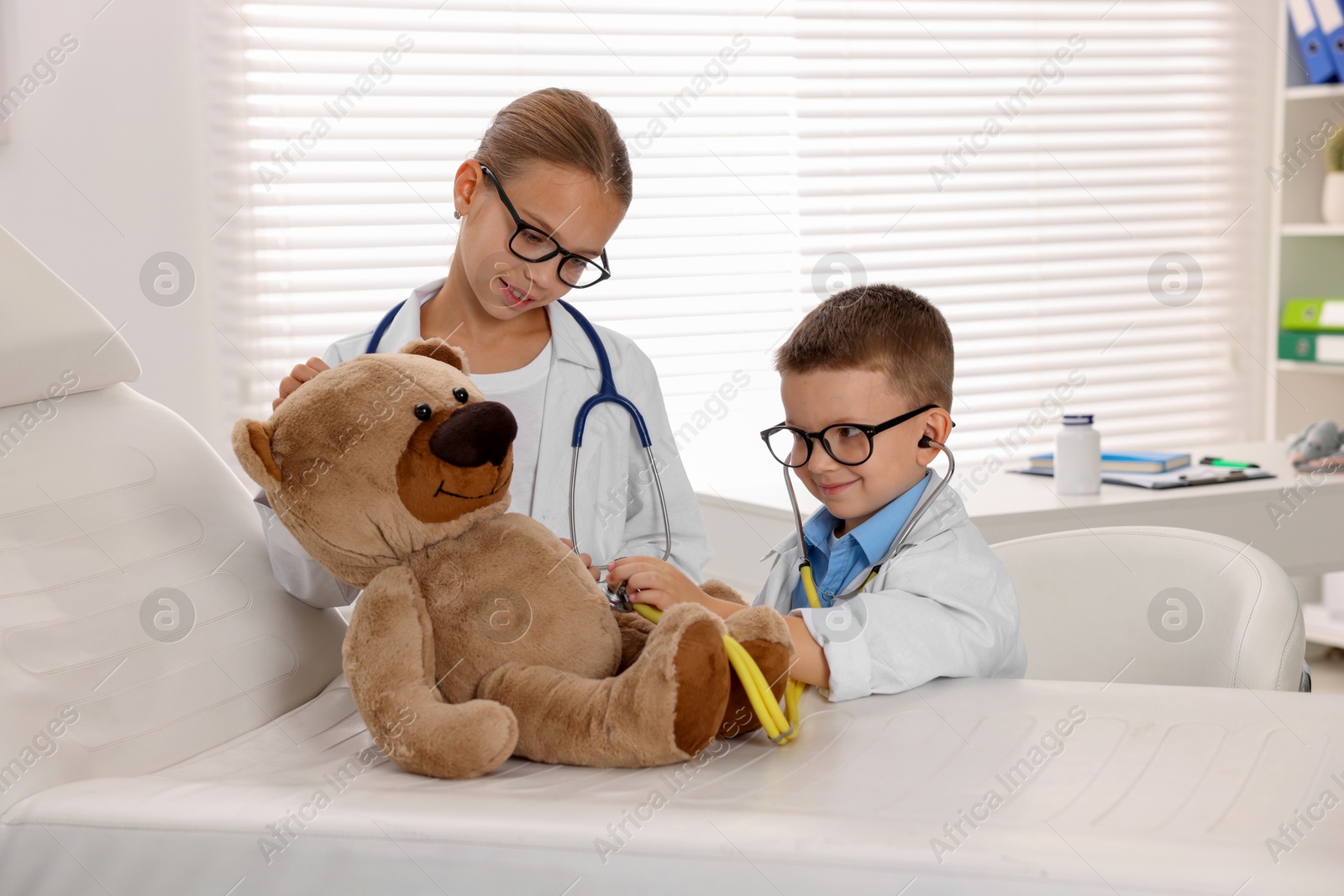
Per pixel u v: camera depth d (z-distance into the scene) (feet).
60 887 2.32
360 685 2.43
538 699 2.41
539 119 3.18
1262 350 9.70
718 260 8.23
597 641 2.56
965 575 3.13
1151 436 9.52
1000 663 3.18
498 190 3.18
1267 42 9.49
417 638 2.44
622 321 8.04
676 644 2.30
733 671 2.46
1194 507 5.83
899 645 2.90
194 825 2.23
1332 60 8.43
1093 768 2.28
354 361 2.59
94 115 6.75
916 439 3.32
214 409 7.16
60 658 2.61
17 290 2.90
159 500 3.09
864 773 2.33
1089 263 9.34
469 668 2.49
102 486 2.97
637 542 3.85
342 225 7.24
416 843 2.13
